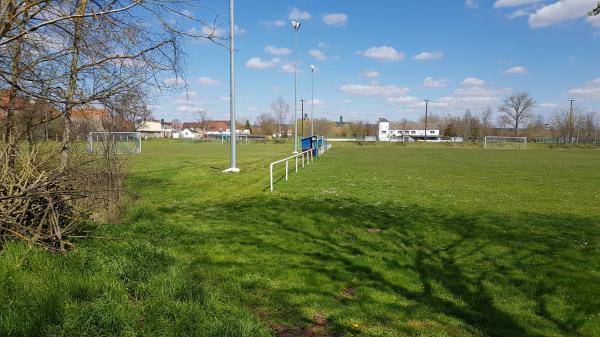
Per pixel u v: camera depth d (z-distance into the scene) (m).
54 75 7.99
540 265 7.73
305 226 10.30
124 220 9.92
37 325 4.23
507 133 117.25
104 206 9.66
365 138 125.19
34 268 5.62
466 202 15.01
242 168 25.59
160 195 15.12
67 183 7.70
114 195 9.84
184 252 7.88
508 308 6.01
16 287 4.97
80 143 9.36
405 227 10.48
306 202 13.95
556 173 28.44
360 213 12.16
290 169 27.02
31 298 4.75
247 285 6.43
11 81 7.15
